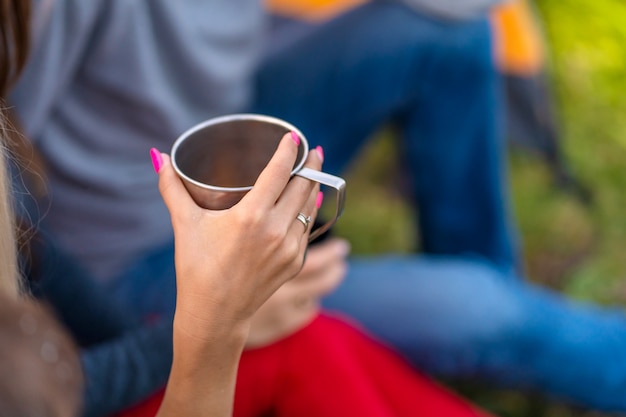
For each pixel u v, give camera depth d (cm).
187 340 72
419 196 193
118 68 133
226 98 151
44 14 119
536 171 236
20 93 124
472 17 164
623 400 165
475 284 164
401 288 162
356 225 222
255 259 68
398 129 188
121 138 139
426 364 163
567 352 162
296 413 122
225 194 71
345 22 162
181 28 135
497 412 178
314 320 127
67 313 126
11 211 90
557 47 264
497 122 184
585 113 250
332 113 170
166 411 77
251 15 151
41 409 45
